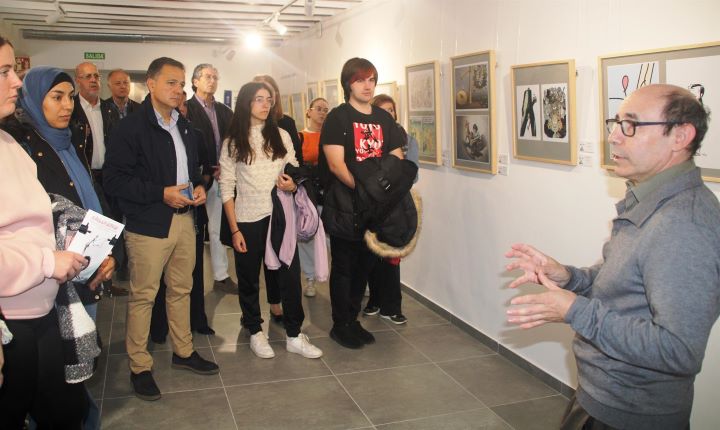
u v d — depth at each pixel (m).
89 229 2.01
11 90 1.59
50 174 2.17
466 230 4.17
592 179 2.99
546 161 3.26
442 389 3.37
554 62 3.08
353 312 4.05
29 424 2.14
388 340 4.09
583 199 3.06
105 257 2.06
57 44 9.05
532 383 3.45
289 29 7.83
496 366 3.68
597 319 1.48
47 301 1.82
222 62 9.88
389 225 3.62
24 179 1.75
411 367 3.66
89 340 2.07
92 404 2.40
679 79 2.42
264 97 3.50
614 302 1.55
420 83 4.54
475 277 4.10
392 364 3.70
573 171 3.12
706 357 2.43
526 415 3.08
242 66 9.98
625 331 1.43
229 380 3.44
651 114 1.48
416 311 4.69
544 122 3.23
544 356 3.47
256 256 3.68
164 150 3.05
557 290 1.55
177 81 3.02
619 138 1.55
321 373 3.55
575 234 3.14
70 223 2.05
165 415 3.02
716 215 1.42
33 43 8.93
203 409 3.09
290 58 8.58
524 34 3.39
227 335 4.14
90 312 2.38
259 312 3.82
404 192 3.57
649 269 1.43
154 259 3.05
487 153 3.79
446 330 4.29
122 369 3.52
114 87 5.17
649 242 1.45
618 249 1.57
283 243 3.59
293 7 6.15
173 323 3.46
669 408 1.51
